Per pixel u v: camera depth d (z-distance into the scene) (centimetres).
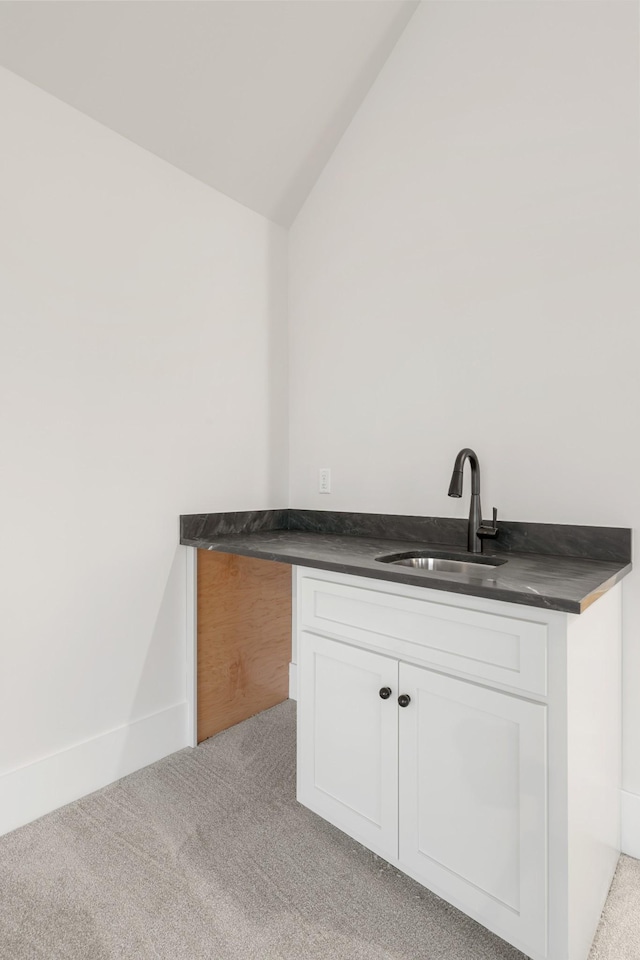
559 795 101
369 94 211
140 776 177
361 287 214
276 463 236
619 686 142
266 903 123
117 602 175
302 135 211
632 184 147
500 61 173
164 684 190
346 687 140
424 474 194
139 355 181
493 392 175
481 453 178
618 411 149
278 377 237
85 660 166
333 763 143
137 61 161
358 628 137
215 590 204
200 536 201
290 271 241
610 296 150
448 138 186
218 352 209
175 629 194
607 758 129
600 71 152
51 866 134
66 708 162
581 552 155
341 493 221
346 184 219
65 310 160
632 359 147
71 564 162
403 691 126
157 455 187
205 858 138
